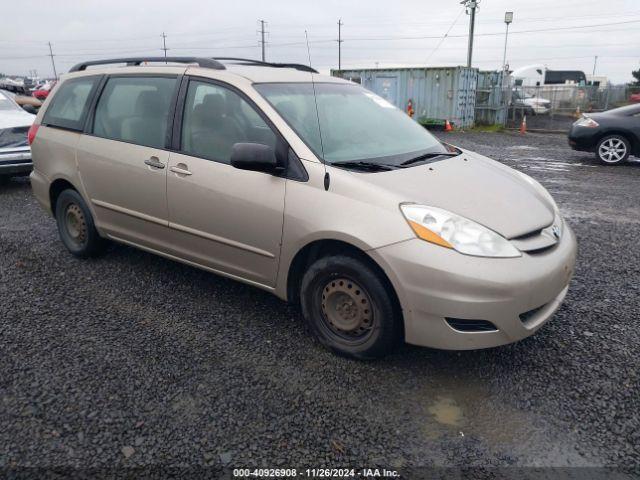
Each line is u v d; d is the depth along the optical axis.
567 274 3.24
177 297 4.25
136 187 4.18
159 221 4.11
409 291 2.94
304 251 3.41
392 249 2.95
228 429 2.73
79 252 4.99
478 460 2.53
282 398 2.97
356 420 2.80
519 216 3.19
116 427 2.74
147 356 3.39
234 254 3.72
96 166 4.47
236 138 3.67
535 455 2.55
